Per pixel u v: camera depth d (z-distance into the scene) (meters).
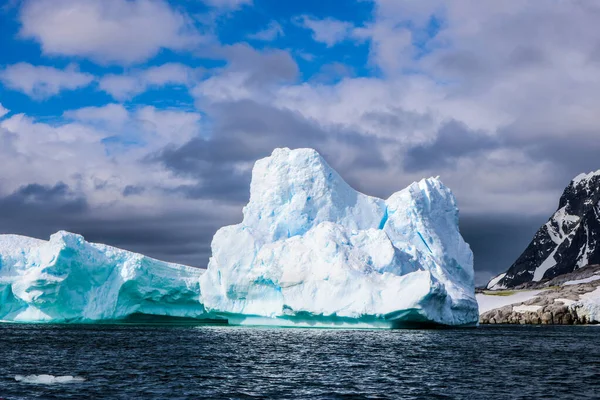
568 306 161.00
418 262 108.69
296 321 106.69
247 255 109.38
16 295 120.62
